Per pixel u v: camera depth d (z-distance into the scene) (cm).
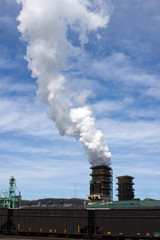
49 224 5375
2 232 5972
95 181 12462
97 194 12006
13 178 10344
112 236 4612
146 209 4425
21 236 5428
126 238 4622
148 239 4350
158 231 4225
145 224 4366
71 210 5212
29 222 5647
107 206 5988
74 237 5072
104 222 4766
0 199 10169
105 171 12444
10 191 10212
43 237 5138
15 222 5831
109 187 12588
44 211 5538
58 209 5381
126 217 4566
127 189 14112
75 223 5069
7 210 6009
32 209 5709
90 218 4938
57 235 5300
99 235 4738
